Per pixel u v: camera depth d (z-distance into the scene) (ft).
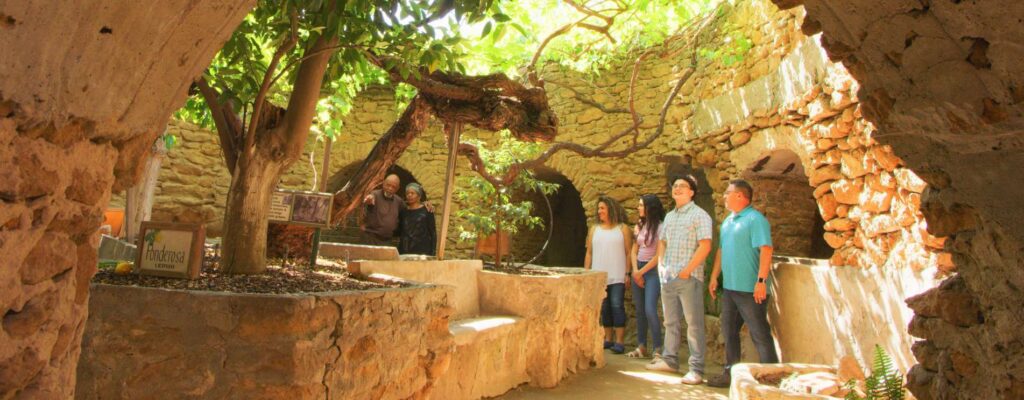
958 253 7.34
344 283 10.03
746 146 20.06
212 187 30.09
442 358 10.46
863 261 13.66
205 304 7.40
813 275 15.34
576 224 38.32
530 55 22.12
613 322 21.99
